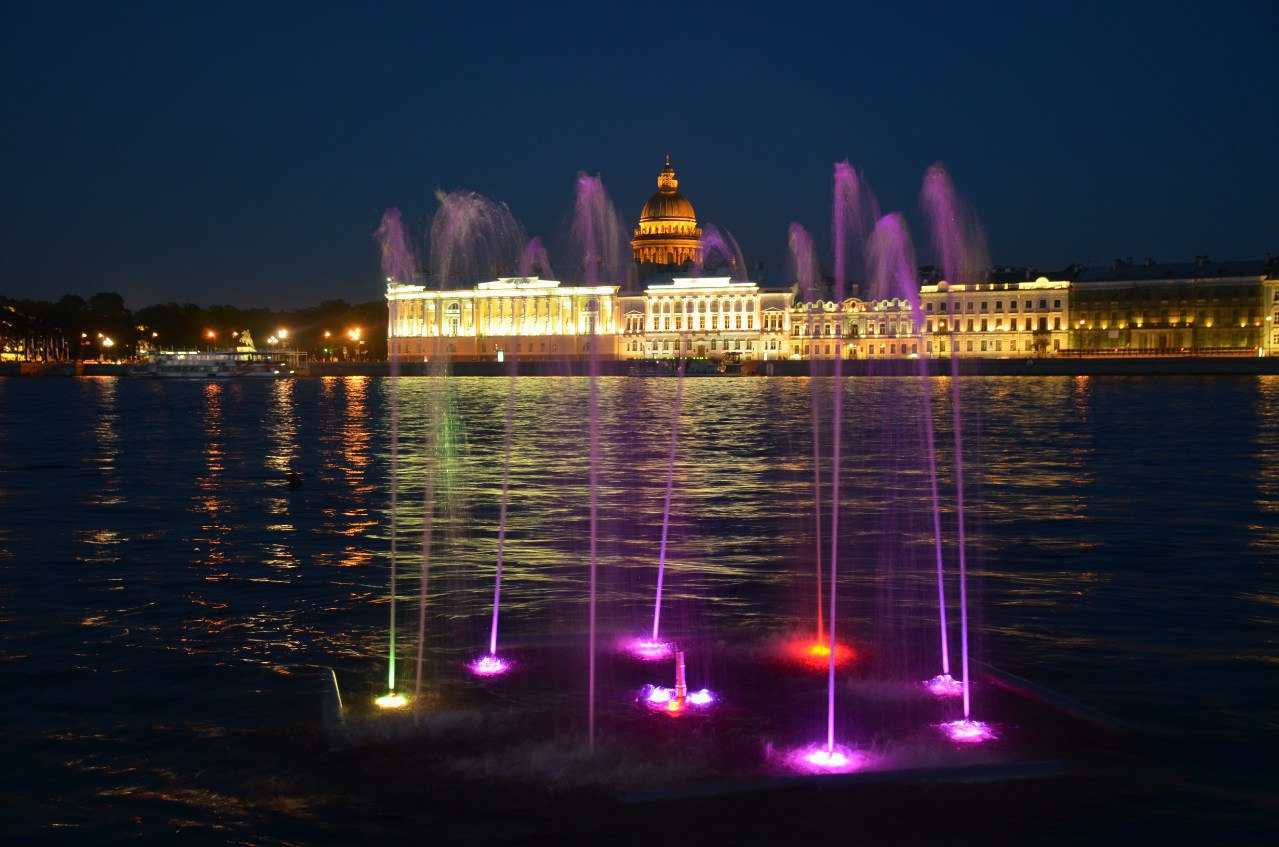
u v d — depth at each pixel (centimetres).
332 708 1433
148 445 5547
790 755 1277
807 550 2494
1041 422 6700
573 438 5791
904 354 18988
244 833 1108
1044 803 1159
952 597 2014
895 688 1505
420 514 3075
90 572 2272
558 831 1103
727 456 4716
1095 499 3253
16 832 1115
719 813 1138
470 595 2066
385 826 1118
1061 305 18138
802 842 1076
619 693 1491
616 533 2738
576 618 1889
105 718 1409
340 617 1898
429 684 1533
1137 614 1873
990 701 1451
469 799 1174
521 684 1533
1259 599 1973
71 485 3775
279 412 8950
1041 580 2145
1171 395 10225
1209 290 17175
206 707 1445
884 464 4338
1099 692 1484
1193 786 1197
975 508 3098
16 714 1424
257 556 2452
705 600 2014
